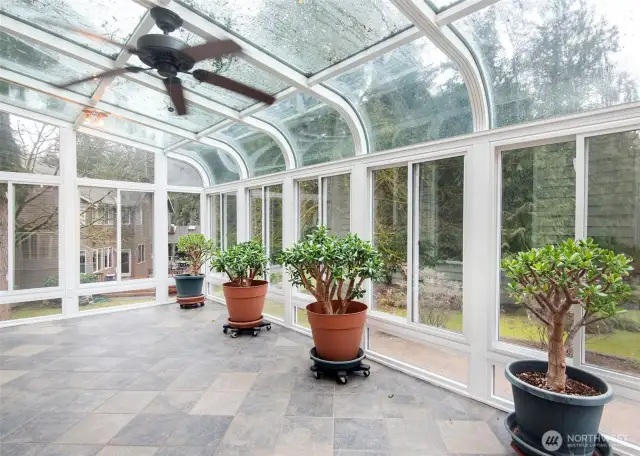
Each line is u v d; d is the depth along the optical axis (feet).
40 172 17.90
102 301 19.63
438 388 9.96
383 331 11.68
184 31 9.67
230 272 17.12
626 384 6.88
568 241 6.54
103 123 18.11
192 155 22.52
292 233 15.92
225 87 8.49
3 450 7.14
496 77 8.87
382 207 12.06
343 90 11.78
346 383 10.30
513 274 7.01
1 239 17.03
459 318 9.72
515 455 7.02
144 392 9.74
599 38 7.20
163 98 14.65
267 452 7.14
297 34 9.36
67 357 12.46
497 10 7.54
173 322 17.20
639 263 6.84
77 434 7.72
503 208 8.94
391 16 8.05
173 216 22.50
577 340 7.53
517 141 8.38
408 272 11.02
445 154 9.87
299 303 15.49
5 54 12.31
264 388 9.98
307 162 15.66
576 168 7.52
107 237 19.92
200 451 7.14
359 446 7.31
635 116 6.72
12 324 16.71
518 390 6.73
